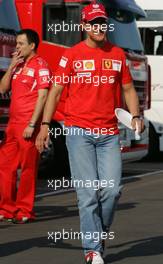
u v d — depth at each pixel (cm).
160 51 2025
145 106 1642
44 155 1516
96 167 774
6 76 1027
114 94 773
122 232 966
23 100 1015
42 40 1477
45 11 1471
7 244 894
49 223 1032
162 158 2123
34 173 1035
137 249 869
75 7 1455
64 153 1512
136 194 1330
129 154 1566
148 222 1040
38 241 912
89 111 766
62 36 1468
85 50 766
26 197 1036
